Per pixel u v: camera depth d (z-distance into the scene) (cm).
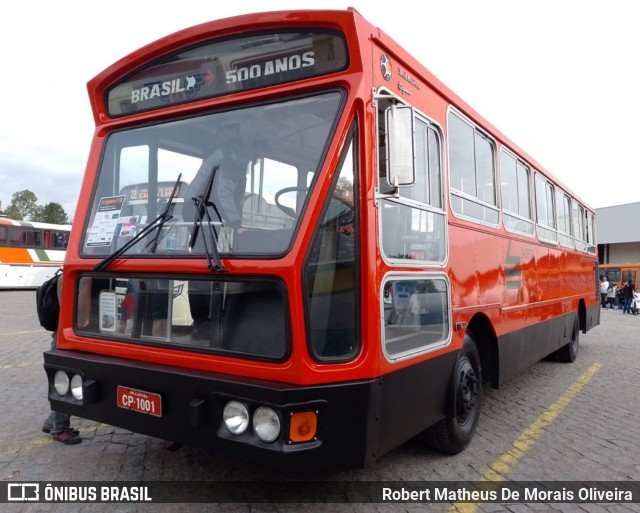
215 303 327
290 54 338
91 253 390
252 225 320
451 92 458
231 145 347
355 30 318
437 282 408
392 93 353
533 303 673
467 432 462
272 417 287
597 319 1198
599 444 501
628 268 3675
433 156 422
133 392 337
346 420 299
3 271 2672
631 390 732
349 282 313
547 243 762
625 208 4425
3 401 581
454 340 430
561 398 677
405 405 352
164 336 347
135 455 434
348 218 315
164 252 348
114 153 406
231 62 357
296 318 291
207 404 309
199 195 348
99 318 383
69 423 465
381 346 321
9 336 1073
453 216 446
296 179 316
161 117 383
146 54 387
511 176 629
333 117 319
